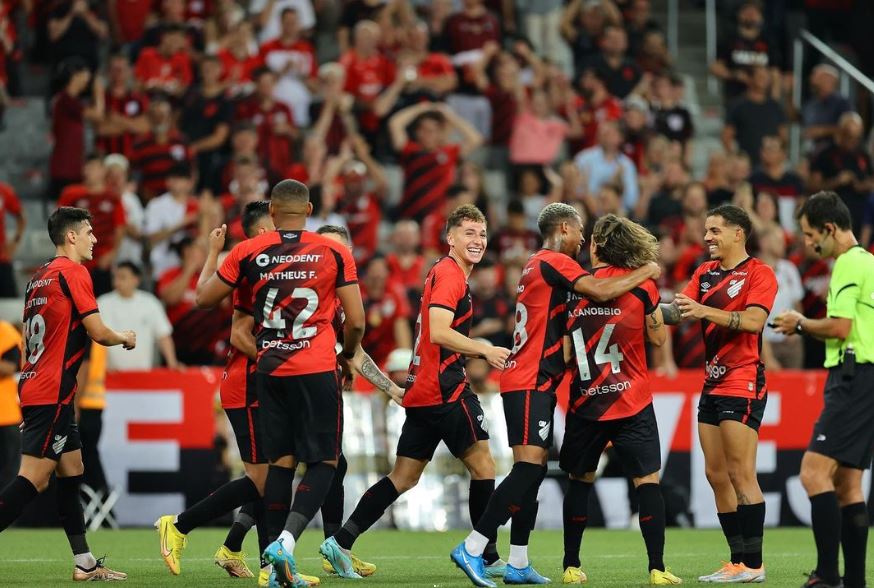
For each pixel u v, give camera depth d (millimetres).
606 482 47844
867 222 57156
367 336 49344
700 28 80500
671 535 44594
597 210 56188
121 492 45469
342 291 26484
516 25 73688
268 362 26062
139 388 45750
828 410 25297
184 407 45938
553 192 58812
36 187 62219
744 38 70625
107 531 43938
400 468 28953
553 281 27375
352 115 62875
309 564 32938
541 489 47219
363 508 28891
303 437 26000
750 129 67562
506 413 27469
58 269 28328
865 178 63281
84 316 28156
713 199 59781
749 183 61719
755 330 28359
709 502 47938
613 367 27406
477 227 27766
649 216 58344
